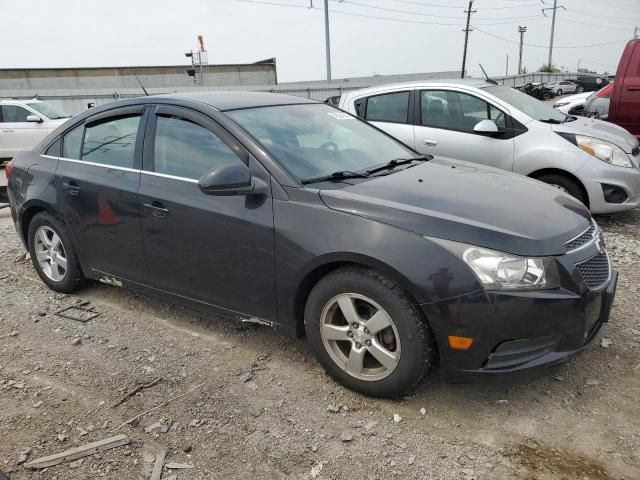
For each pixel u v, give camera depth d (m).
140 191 3.62
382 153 3.94
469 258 2.63
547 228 2.82
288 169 3.17
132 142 3.81
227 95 3.91
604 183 5.80
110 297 4.48
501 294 2.59
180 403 3.03
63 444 2.72
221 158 3.36
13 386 3.23
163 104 3.71
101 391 3.17
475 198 3.08
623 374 3.20
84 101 30.30
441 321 2.66
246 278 3.24
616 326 3.76
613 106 7.92
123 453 2.65
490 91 6.47
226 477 2.49
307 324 3.11
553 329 2.66
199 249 3.39
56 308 4.31
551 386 3.11
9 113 13.14
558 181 6.02
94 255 4.08
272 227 3.06
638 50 7.72
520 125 6.17
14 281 4.90
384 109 7.02
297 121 3.78
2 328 3.99
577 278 2.73
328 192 3.01
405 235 2.72
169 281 3.65
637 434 2.69
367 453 2.61
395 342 2.83
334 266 2.96
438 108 6.65
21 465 2.59
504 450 2.61
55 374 3.36
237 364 3.42
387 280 2.78
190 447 2.68
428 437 2.71
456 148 6.46
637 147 6.34
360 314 2.97
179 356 3.54
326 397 3.05
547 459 2.54
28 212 4.54
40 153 4.45
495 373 2.68
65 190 4.11
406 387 2.86
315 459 2.59
